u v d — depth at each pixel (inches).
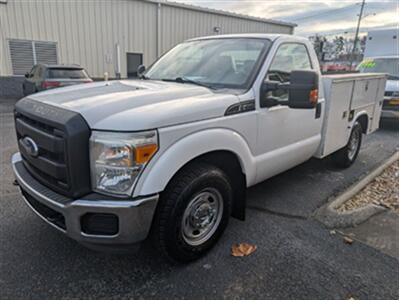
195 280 95.5
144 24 605.0
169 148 86.3
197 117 92.7
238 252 109.3
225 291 91.3
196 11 664.4
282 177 185.6
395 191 169.3
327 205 148.1
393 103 333.4
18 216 128.2
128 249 86.4
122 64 597.0
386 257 109.1
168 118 85.2
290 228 126.8
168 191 91.9
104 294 88.9
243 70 120.0
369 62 403.5
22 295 87.1
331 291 91.9
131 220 81.2
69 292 89.0
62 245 110.1
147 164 82.0
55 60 533.3
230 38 140.9
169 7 625.0
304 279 96.7
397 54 403.2
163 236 93.3
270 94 118.7
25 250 106.8
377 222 133.7
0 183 160.4
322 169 201.5
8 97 504.1
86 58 558.9
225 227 112.7
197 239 104.0
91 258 104.0
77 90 105.8
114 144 78.5
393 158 232.2
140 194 81.7
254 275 98.1
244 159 111.5
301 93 103.7
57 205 83.3
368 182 179.6
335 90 159.0
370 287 93.9
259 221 132.0
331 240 118.8
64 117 81.0
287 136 132.9
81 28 543.8
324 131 159.5
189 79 126.4
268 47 126.3
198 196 99.9
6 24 483.5
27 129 93.6
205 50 139.9
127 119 80.0
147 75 145.2
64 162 81.2
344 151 193.9
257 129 115.3
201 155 99.3
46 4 506.6
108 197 81.0
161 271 99.0
